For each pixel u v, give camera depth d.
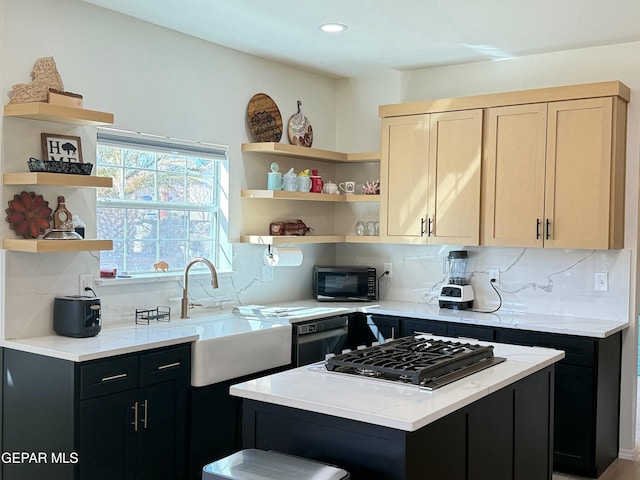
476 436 2.44
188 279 4.18
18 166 3.23
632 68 4.20
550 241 4.17
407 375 2.41
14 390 3.17
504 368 2.74
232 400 3.68
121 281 3.73
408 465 2.04
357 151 5.40
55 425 2.97
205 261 3.98
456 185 4.52
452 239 4.54
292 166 5.03
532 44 4.28
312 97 5.24
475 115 4.43
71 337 3.29
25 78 3.26
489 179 4.39
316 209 5.31
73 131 3.47
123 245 3.90
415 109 4.70
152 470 3.24
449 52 4.51
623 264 4.22
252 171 4.68
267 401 2.29
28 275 3.28
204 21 3.86
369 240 4.97
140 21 3.84
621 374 4.26
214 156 4.37
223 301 4.44
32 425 3.08
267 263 4.61
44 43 3.35
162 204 4.11
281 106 4.93
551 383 3.10
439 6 3.53
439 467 2.21
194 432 3.46
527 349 3.19
